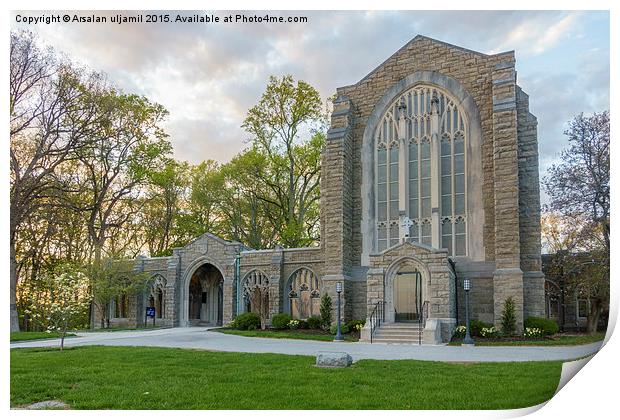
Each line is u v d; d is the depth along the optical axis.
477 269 24.98
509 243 23.27
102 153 36.31
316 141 40.28
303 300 30.75
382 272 23.58
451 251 25.97
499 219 23.56
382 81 28.80
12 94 27.80
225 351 17.58
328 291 26.97
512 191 23.44
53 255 38.44
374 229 28.05
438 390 10.65
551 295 27.78
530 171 24.67
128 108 36.16
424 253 22.94
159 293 37.31
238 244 33.22
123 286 35.59
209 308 38.06
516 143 23.58
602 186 24.45
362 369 13.06
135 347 18.92
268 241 47.19
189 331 28.73
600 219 24.48
